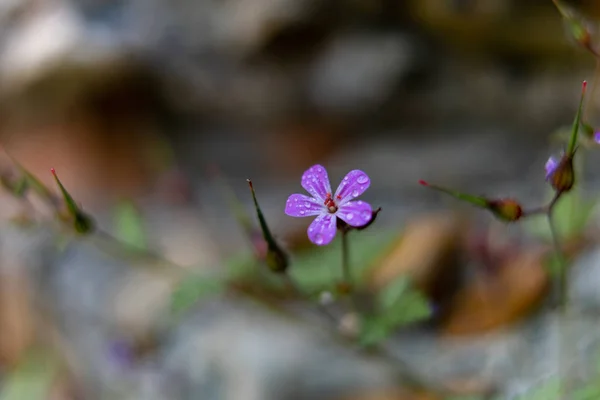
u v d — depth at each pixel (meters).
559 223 0.37
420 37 0.45
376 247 0.38
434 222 0.40
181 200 0.45
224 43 0.46
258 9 0.44
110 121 0.48
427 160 0.45
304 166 0.47
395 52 0.44
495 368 0.37
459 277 0.39
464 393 0.37
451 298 0.39
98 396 0.41
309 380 0.38
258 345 0.39
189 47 0.46
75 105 0.47
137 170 0.47
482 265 0.39
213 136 0.49
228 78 0.47
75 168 0.48
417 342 0.39
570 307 0.37
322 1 0.44
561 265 0.35
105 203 0.47
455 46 0.45
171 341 0.40
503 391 0.37
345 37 0.45
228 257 0.42
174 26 0.46
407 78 0.45
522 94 0.44
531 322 0.38
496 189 0.43
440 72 0.45
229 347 0.39
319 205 0.31
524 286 0.38
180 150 0.49
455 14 0.44
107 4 0.47
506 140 0.45
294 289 0.35
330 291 0.35
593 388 0.34
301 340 0.39
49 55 0.45
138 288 0.42
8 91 0.47
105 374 0.41
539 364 0.37
